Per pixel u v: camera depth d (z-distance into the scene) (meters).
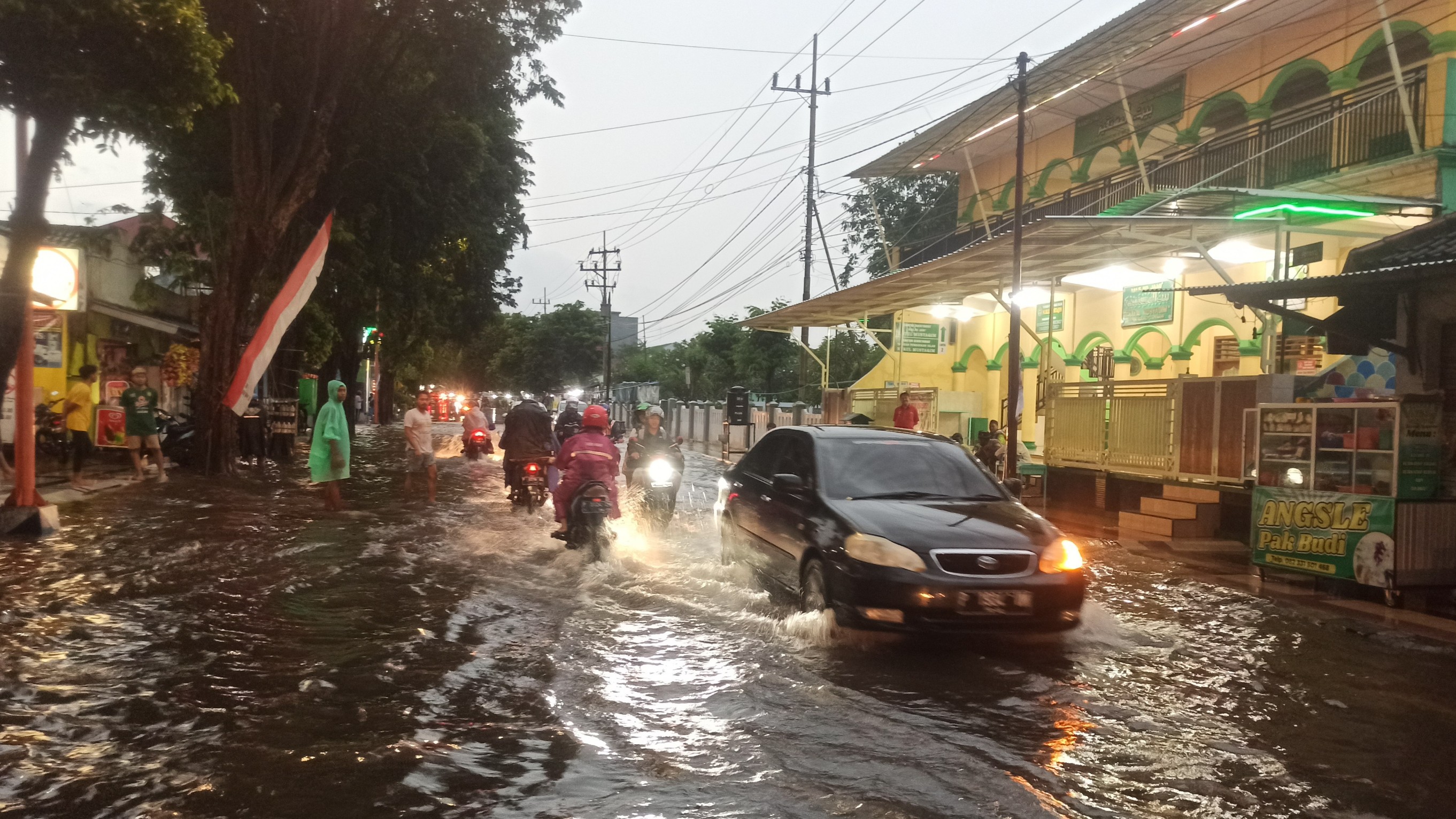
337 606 7.06
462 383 95.75
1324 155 15.51
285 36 17.97
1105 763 4.38
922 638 6.62
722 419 35.16
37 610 6.62
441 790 3.78
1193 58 19.03
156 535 10.10
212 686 5.03
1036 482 17.27
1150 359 19.86
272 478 17.78
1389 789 4.17
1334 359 15.02
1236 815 3.85
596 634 6.45
